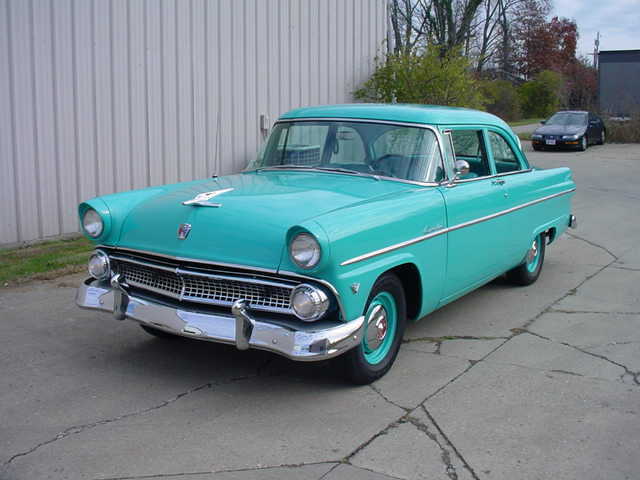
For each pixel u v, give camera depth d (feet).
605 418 13.39
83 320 19.16
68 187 29.50
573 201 42.09
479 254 18.43
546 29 169.07
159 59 32.45
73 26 28.96
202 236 13.87
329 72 42.24
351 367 14.23
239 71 36.37
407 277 16.12
